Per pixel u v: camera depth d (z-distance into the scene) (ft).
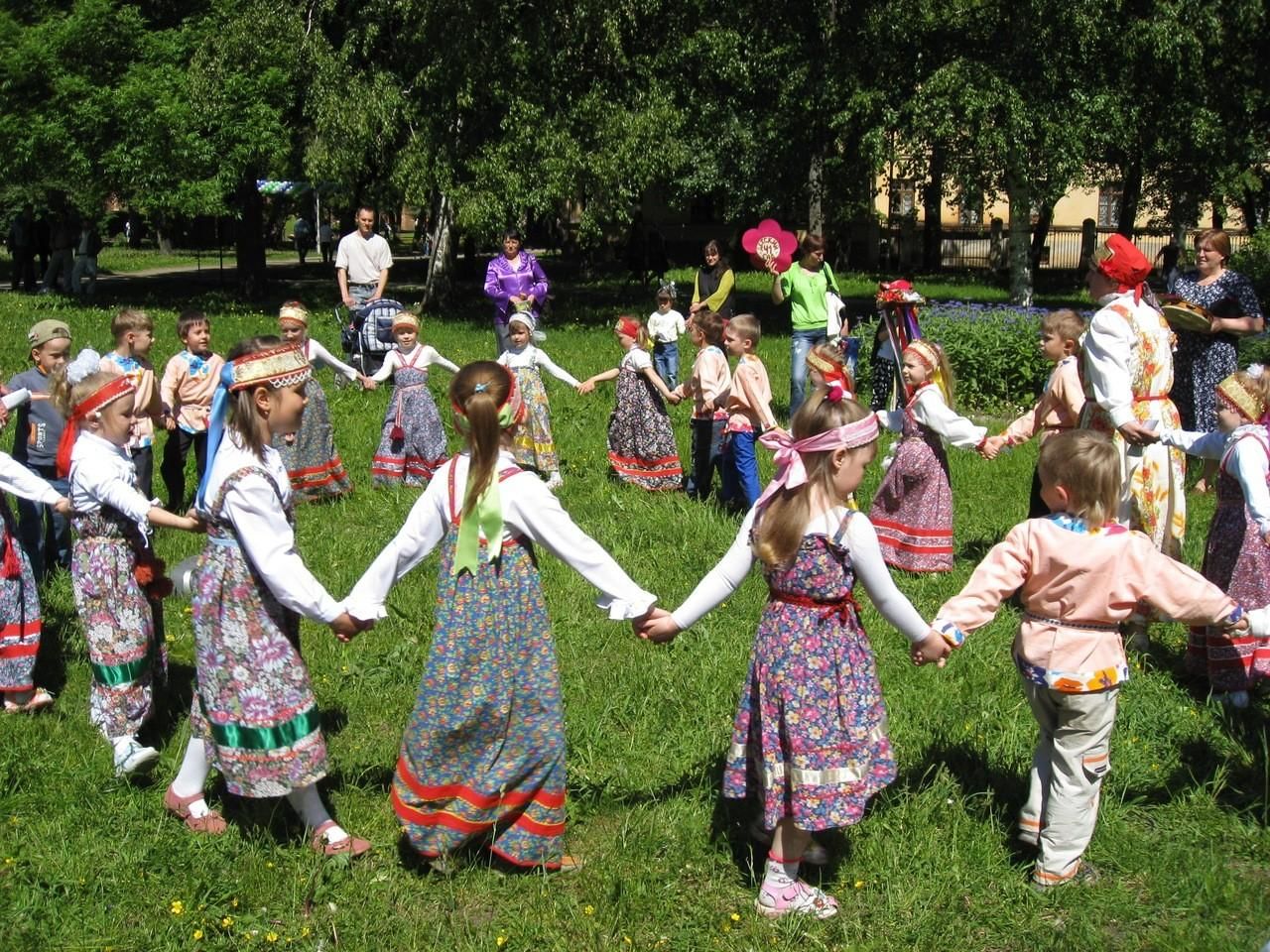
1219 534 18.17
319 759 13.46
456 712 12.78
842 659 12.48
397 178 65.57
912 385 23.58
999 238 113.39
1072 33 60.39
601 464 32.99
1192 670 18.56
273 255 139.95
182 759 15.92
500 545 12.82
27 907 12.67
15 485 16.43
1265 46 68.28
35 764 15.70
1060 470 12.87
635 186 69.41
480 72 63.62
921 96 61.82
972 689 17.98
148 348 24.02
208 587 13.17
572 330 65.26
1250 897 13.00
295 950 12.17
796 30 67.87
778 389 43.80
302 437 28.40
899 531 23.84
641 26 70.69
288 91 68.59
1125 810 14.71
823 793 12.23
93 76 68.74
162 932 12.37
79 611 15.60
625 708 17.29
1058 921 12.75
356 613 13.11
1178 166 77.51
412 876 13.37
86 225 78.95
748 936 12.38
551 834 13.26
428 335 60.54
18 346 51.65
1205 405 24.70
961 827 14.21
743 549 12.95
